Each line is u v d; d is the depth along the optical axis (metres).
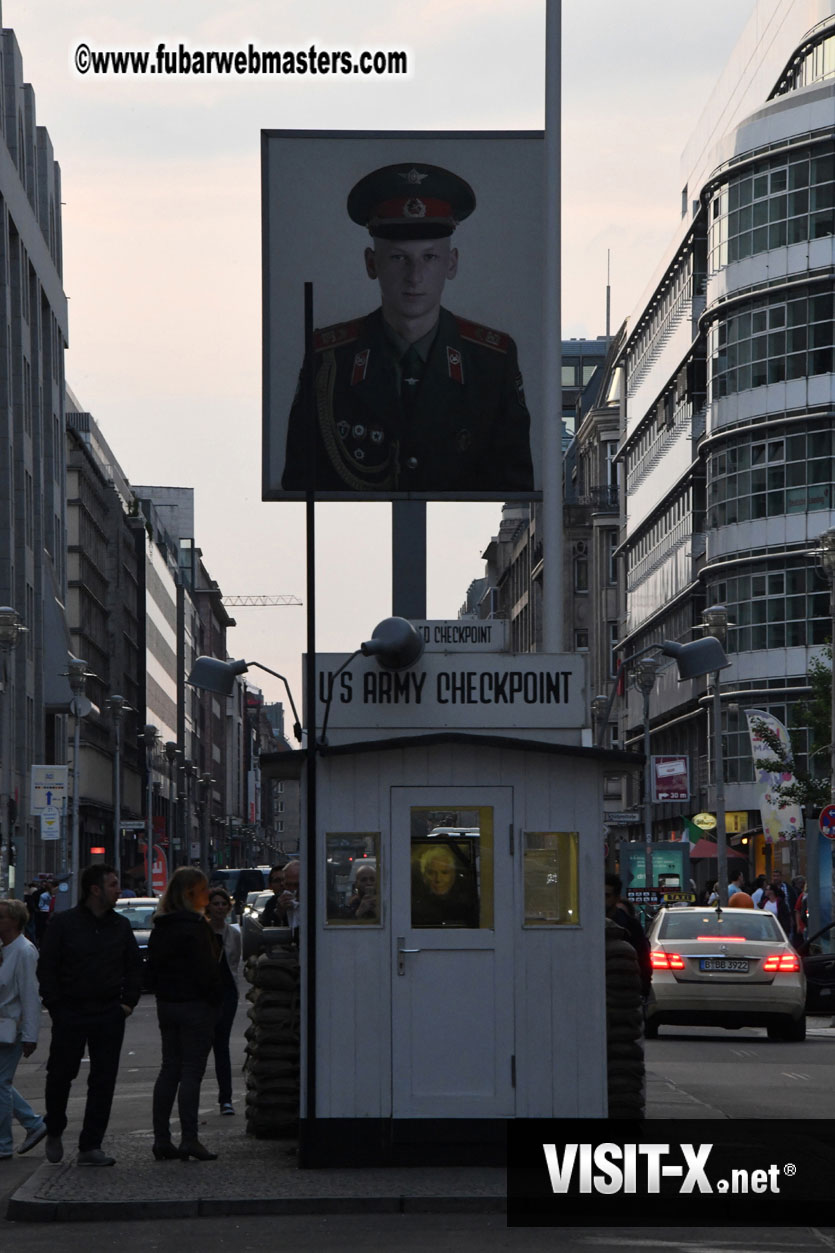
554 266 27.58
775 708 94.88
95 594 144.38
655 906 68.50
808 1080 26.17
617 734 138.50
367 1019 17.08
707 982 34.88
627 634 132.88
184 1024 17.83
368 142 27.75
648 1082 25.08
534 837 17.22
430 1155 16.98
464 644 18.00
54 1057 17.77
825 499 93.50
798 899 53.12
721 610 64.19
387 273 27.66
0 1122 19.70
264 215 27.62
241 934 21.42
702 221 103.12
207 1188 15.71
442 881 17.20
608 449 152.75
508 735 17.48
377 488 27.59
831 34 95.50
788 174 95.06
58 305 117.44
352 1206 15.00
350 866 17.19
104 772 142.88
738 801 96.12
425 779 17.22
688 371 105.19
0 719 58.88
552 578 27.28
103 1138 18.69
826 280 93.56
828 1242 13.34
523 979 17.14
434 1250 13.20
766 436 96.00
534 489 27.61
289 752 17.22
